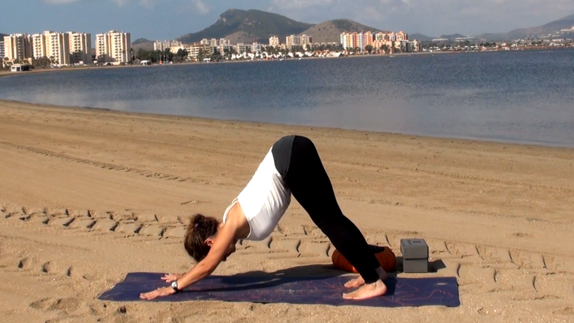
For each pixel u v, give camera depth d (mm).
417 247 5824
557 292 5422
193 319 4988
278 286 5637
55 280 5906
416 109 25375
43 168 11633
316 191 5152
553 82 40406
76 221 7922
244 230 5293
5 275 6023
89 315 5066
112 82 66938
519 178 10875
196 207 8664
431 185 10258
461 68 73500
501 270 5941
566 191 9820
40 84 66812
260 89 43250
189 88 48469
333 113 24656
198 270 5387
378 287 5309
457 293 5332
